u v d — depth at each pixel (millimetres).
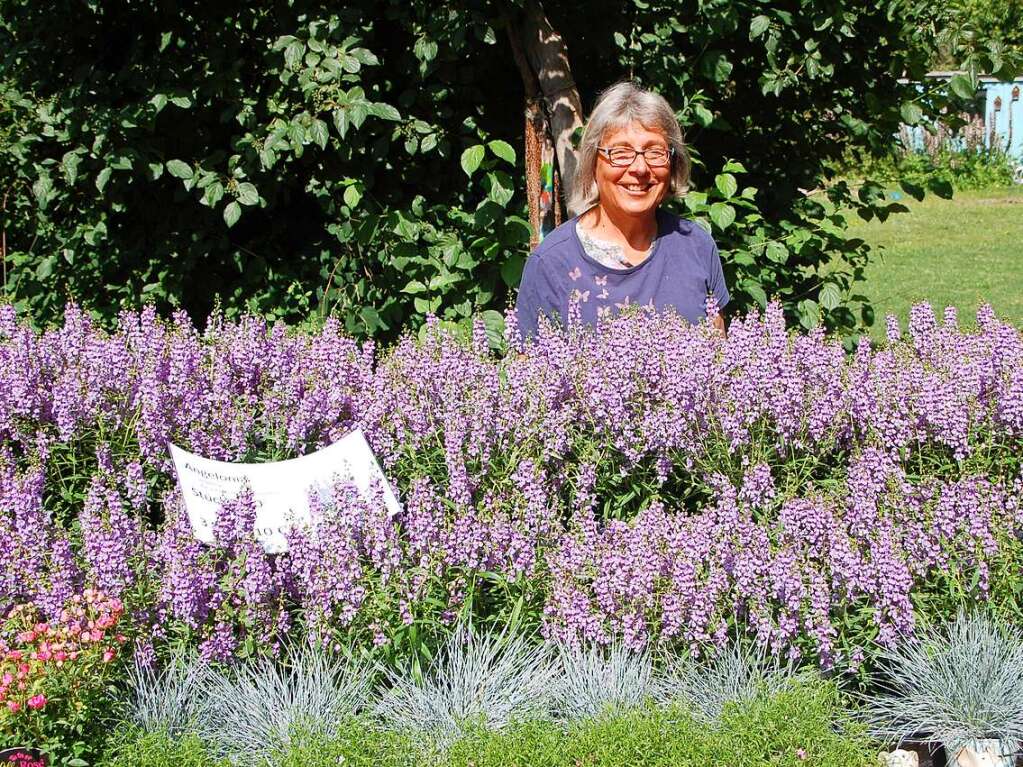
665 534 3285
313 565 3301
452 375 3678
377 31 5668
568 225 4566
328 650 3305
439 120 5645
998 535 3354
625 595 3291
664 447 3631
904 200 20672
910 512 3426
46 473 3826
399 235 5297
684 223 4609
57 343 4090
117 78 5750
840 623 3260
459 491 3400
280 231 6051
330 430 3857
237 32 5711
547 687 3219
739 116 6008
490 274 5344
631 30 5637
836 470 3711
